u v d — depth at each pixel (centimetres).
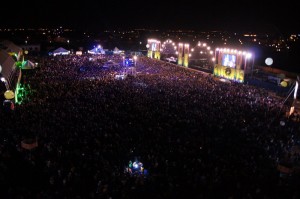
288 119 2208
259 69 4994
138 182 1302
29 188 1235
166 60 5888
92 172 1374
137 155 1562
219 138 1780
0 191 1195
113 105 2358
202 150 1609
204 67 5162
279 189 1273
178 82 3356
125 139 1716
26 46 6694
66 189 1245
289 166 1380
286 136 1858
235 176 1354
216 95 2800
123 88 2945
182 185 1284
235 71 3828
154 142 1697
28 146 1468
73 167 1345
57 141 1650
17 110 2109
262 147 1681
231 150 1628
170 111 2248
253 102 2617
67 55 5816
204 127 1942
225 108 2369
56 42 8531
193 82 3403
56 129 1795
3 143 1582
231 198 1131
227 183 1305
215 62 4138
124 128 1889
